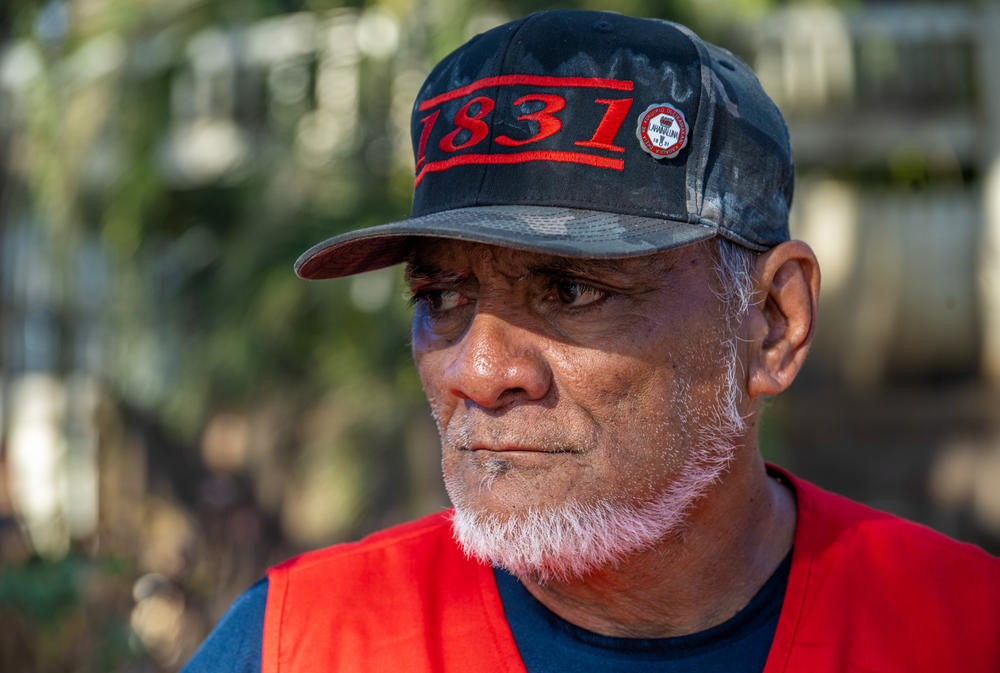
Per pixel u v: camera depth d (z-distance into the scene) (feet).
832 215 19.62
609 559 3.57
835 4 16.06
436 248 3.63
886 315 19.67
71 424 14.82
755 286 3.83
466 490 3.50
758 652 3.69
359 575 3.95
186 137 13.43
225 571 14.37
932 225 19.56
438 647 3.75
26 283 14.65
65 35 12.83
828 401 19.58
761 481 3.97
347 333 11.58
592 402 3.42
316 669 3.73
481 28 10.91
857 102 18.79
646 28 3.64
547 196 3.45
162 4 12.68
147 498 15.03
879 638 3.69
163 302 13.43
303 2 12.44
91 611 10.93
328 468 12.53
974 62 18.79
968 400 19.25
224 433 14.73
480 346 3.43
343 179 11.62
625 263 3.44
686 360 3.56
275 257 11.55
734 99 3.67
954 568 3.87
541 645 3.72
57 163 13.05
